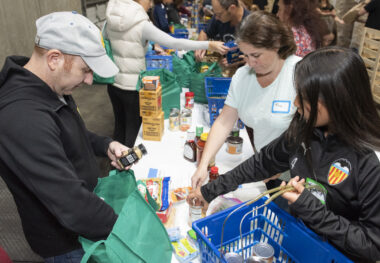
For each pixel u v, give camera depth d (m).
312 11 2.09
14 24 4.25
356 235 0.89
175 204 1.42
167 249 1.10
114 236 0.93
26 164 0.87
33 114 0.90
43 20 0.97
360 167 0.91
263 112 1.59
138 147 1.28
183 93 2.79
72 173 0.95
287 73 1.49
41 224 1.08
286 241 1.12
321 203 0.94
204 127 2.18
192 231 1.21
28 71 0.95
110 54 2.60
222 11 2.78
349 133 0.90
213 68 2.57
